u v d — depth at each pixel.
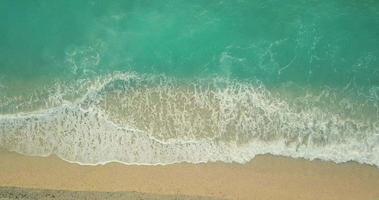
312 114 11.80
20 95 12.22
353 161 11.28
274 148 11.45
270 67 12.62
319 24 13.34
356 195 10.95
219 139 11.55
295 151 11.41
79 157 11.47
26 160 11.43
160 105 11.98
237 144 11.51
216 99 12.02
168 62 12.81
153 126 11.70
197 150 11.45
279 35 13.23
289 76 12.48
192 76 12.46
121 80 12.42
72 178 11.19
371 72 12.58
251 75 12.45
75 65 12.76
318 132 11.57
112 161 11.41
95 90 12.24
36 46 13.22
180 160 11.38
